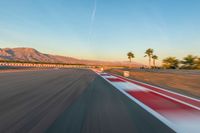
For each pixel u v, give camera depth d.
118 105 7.46
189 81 20.17
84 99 8.68
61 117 5.66
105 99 8.75
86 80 19.50
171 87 14.54
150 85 15.40
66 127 4.78
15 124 4.99
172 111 6.59
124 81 19.02
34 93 10.36
